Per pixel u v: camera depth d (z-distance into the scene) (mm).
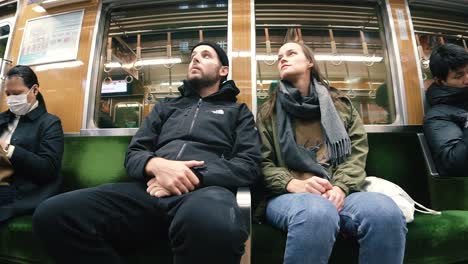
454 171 1229
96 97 1891
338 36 2111
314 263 754
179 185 942
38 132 1511
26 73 1560
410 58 1831
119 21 2143
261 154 1196
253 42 1827
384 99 1863
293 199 919
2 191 1275
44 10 2123
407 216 980
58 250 808
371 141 1568
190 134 1225
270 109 1369
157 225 954
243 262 823
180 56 2129
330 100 1295
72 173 1632
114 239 919
